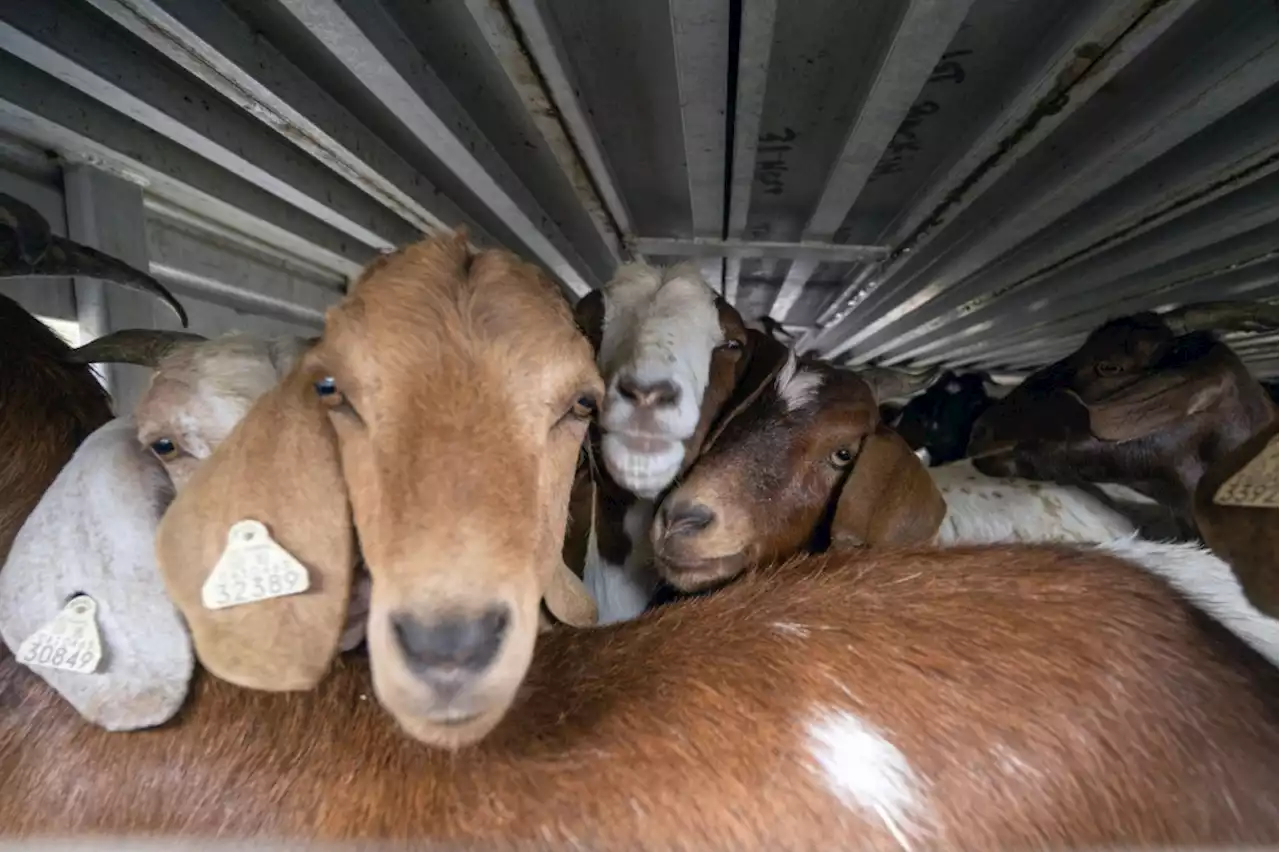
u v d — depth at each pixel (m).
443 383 0.29
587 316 0.57
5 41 0.47
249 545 0.29
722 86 0.67
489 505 0.27
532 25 0.56
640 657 0.33
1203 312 0.76
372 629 0.27
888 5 0.57
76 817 0.30
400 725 0.28
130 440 0.35
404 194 0.82
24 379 0.42
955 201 0.97
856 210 1.10
